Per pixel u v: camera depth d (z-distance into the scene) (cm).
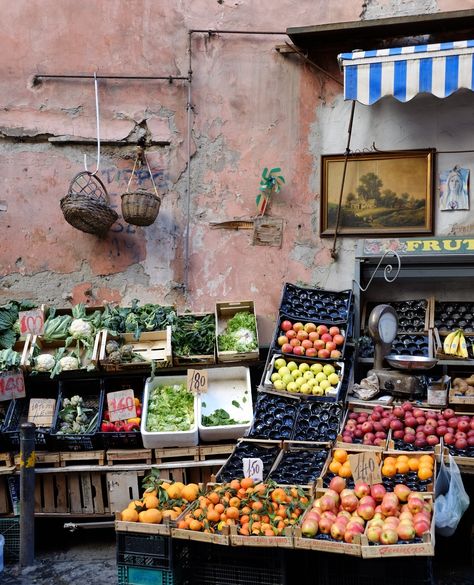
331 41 704
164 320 675
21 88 760
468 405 598
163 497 481
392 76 597
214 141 736
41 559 593
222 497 473
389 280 675
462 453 536
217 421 618
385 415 584
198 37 741
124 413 611
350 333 663
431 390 600
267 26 729
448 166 688
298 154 720
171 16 745
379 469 472
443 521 477
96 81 749
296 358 647
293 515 454
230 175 732
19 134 756
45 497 612
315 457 550
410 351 668
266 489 471
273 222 723
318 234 715
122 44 751
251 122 730
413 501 446
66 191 752
